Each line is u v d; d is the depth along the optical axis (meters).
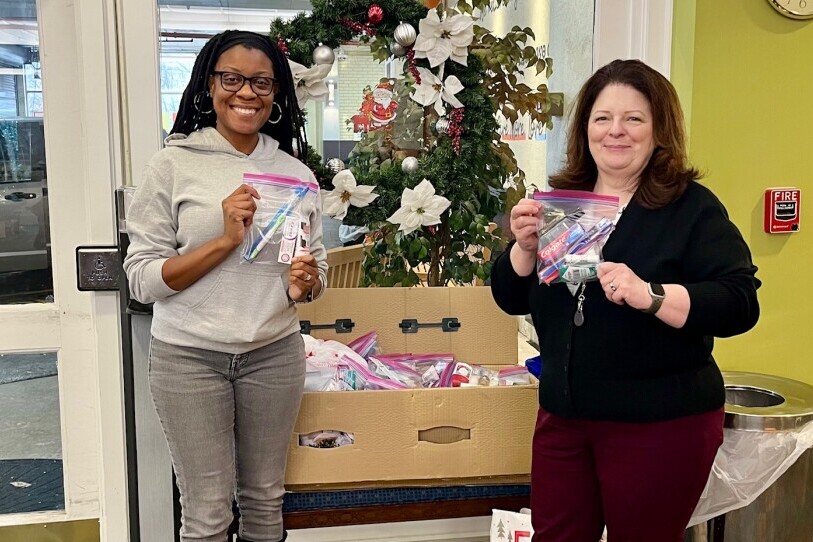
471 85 2.13
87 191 2.02
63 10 2.03
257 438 1.63
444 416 1.79
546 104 2.21
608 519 1.45
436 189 2.11
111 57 1.97
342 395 1.76
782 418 1.73
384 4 2.02
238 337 1.53
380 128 2.13
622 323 1.38
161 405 1.56
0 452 2.16
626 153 1.42
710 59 2.08
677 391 1.38
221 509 1.58
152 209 1.54
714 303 1.31
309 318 2.08
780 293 2.21
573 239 1.40
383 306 2.11
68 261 2.10
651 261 1.38
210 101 1.62
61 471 2.20
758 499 1.80
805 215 2.19
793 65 2.12
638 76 1.42
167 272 1.48
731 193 2.14
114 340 2.04
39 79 2.06
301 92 2.02
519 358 2.29
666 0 2.11
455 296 2.14
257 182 1.55
